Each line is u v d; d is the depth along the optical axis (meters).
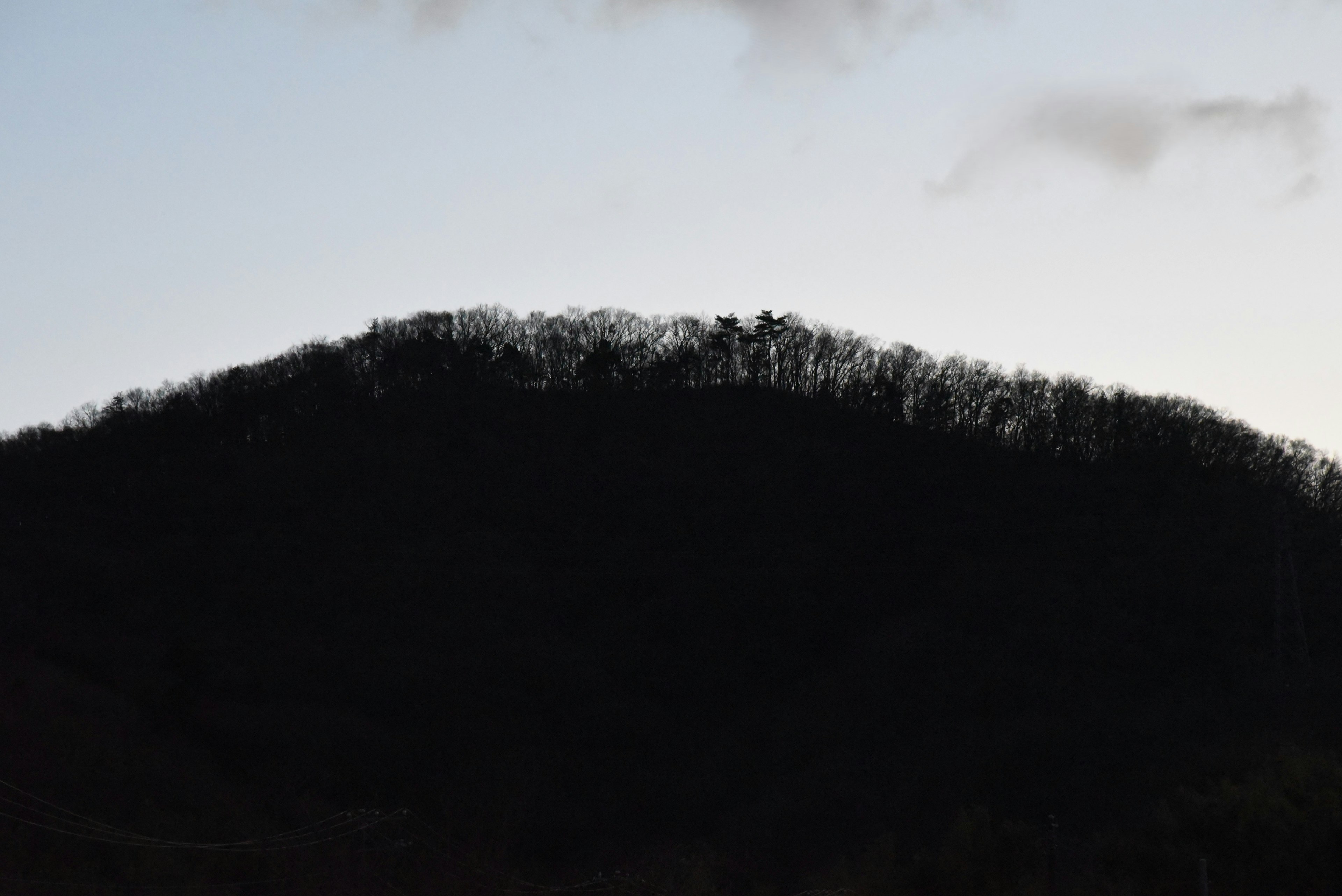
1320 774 34.12
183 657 54.28
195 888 33.81
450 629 63.69
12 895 29.28
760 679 63.16
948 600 65.19
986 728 53.06
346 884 37.91
